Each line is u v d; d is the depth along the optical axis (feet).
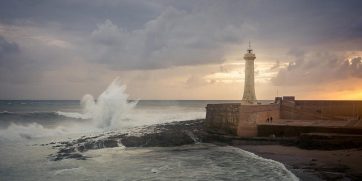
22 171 83.25
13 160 94.17
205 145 125.39
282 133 121.60
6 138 128.67
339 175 75.66
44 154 102.06
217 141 130.00
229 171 82.84
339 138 107.14
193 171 83.51
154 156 103.19
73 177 78.38
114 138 124.98
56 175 79.92
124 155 104.47
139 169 85.97
